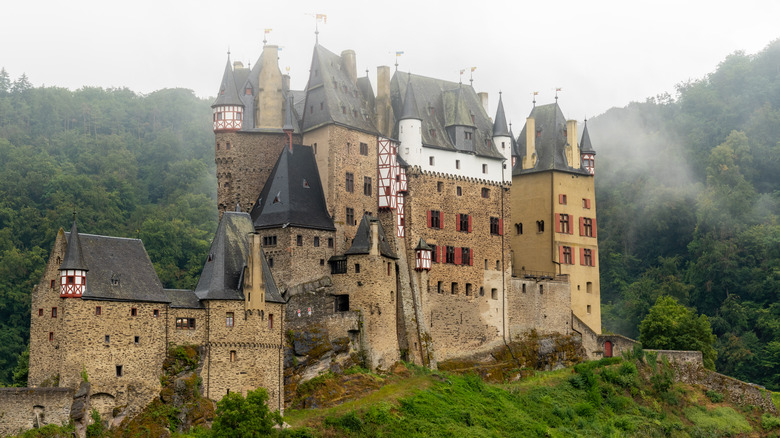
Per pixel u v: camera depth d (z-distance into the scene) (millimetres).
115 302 90125
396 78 127438
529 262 133875
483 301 123875
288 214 110562
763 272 178500
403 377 109750
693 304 181375
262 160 116375
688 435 117625
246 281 97375
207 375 94000
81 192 192375
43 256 176250
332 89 118125
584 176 136500
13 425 82500
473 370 118875
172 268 172125
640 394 120688
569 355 128250
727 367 161500
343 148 116000
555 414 113562
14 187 193125
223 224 101000
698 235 190500
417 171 120625
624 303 182625
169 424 90125
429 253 118688
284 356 103000
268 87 118000
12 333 159000
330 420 97000
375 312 109562
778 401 129250
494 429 104562
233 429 87625
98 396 88250
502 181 129500
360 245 111125
